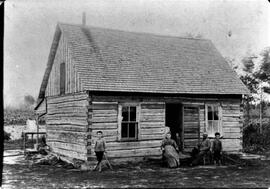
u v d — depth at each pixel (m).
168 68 16.94
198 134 16.33
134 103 14.94
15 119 35.44
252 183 10.58
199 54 19.16
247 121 25.55
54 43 17.38
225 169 13.58
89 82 14.09
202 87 16.52
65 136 16.23
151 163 14.65
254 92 27.00
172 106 17.59
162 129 15.51
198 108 16.44
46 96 19.12
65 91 16.28
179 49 18.92
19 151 20.75
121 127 15.38
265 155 17.98
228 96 17.25
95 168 13.34
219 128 16.86
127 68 15.79
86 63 15.07
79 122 14.70
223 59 19.52
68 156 15.79
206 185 10.22
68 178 11.62
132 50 17.25
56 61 17.61
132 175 12.08
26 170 13.81
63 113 16.56
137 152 14.82
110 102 14.43
